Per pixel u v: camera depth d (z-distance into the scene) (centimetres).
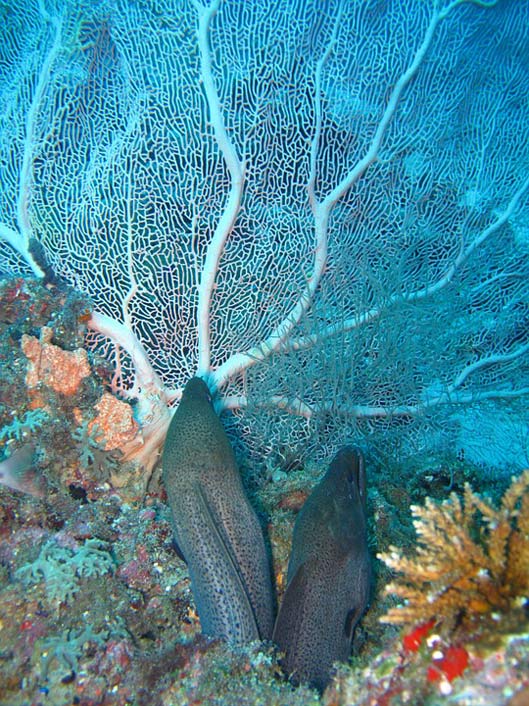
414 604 87
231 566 117
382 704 84
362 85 174
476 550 87
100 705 109
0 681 110
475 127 192
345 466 128
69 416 144
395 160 181
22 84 163
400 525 152
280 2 165
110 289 162
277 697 102
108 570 127
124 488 152
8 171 162
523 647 75
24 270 165
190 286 166
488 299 197
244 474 172
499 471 196
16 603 118
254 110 165
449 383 194
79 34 157
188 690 105
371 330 180
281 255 173
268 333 175
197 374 171
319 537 117
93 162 162
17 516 136
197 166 163
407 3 175
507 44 191
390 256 183
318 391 176
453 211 189
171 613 126
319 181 174
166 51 161
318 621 112
